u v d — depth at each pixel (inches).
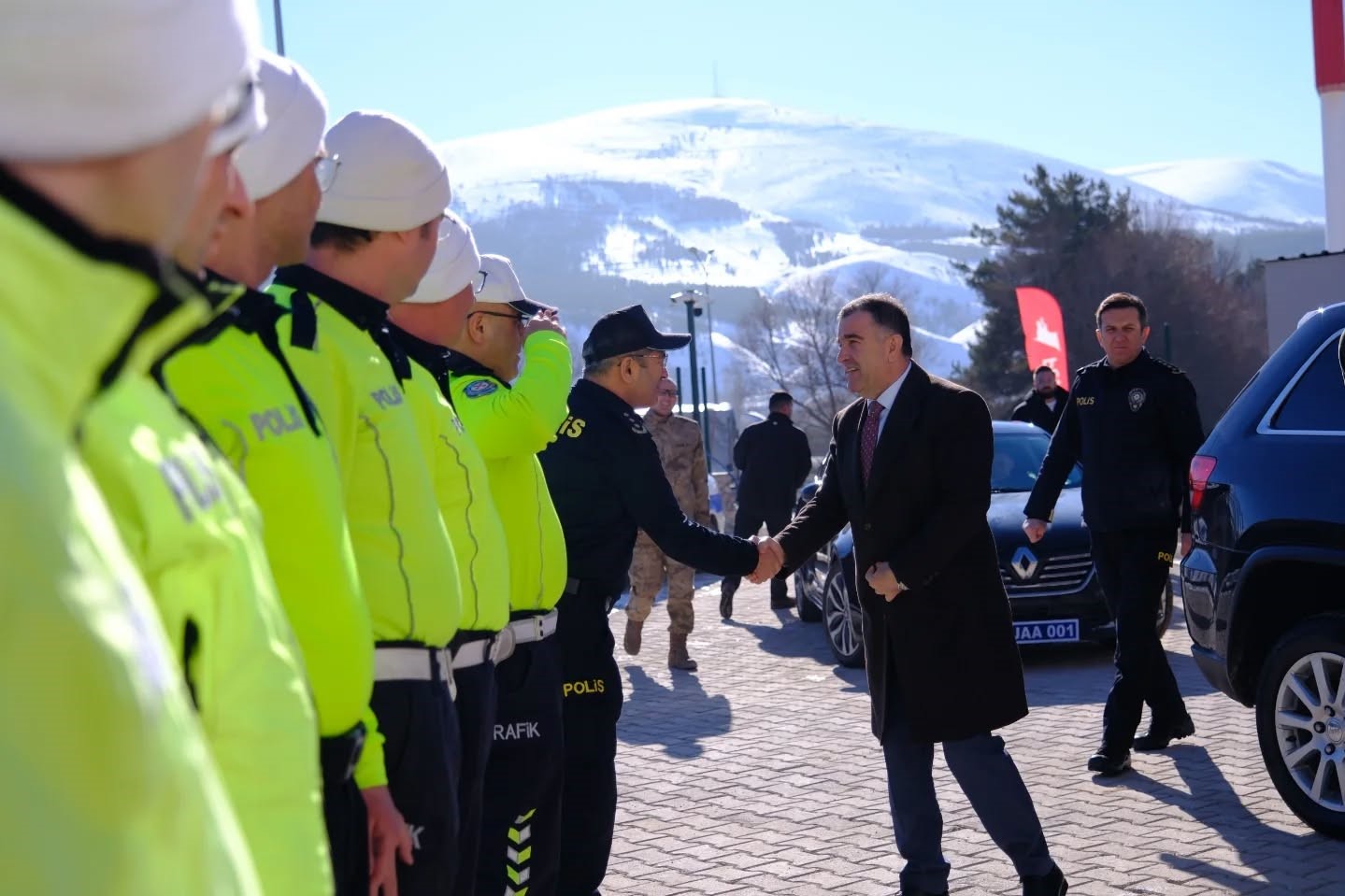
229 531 56.3
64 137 42.3
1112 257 2559.1
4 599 33.1
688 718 323.0
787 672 380.8
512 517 150.9
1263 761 241.0
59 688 33.7
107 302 40.3
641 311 177.0
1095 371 258.1
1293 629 212.4
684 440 418.0
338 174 106.4
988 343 2625.5
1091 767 245.8
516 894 151.6
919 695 172.7
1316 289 629.9
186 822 37.8
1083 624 359.3
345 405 98.6
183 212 47.3
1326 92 697.6
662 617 517.3
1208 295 2556.6
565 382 151.6
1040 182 2711.6
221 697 55.2
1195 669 344.5
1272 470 214.5
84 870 33.8
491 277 161.0
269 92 90.6
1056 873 173.2
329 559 83.2
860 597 181.0
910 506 175.2
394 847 94.1
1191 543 232.1
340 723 85.0
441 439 118.0
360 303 106.1
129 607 36.5
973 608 173.6
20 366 36.6
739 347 4121.6
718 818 231.9
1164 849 202.5
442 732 102.5
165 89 44.8
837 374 3245.6
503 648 146.6
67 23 41.8
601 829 172.2
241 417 80.7
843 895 189.8
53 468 35.3
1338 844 203.2
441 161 111.3
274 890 56.8
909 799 176.4
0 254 38.1
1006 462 421.7
